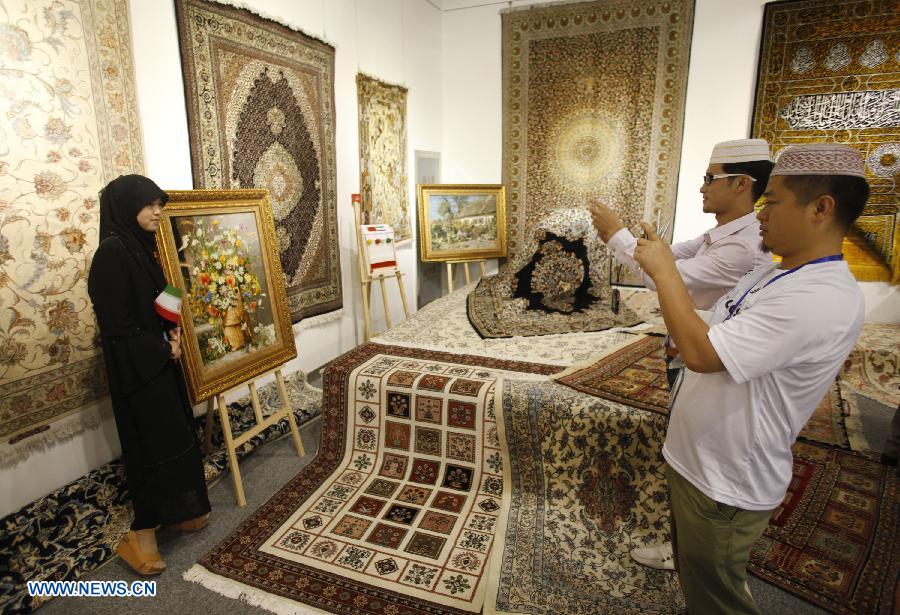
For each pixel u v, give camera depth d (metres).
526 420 2.33
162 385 1.87
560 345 3.03
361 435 2.69
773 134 4.16
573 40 4.60
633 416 2.14
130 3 2.19
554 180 4.93
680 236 4.65
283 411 2.71
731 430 1.11
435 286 5.41
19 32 1.82
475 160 5.19
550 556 1.99
